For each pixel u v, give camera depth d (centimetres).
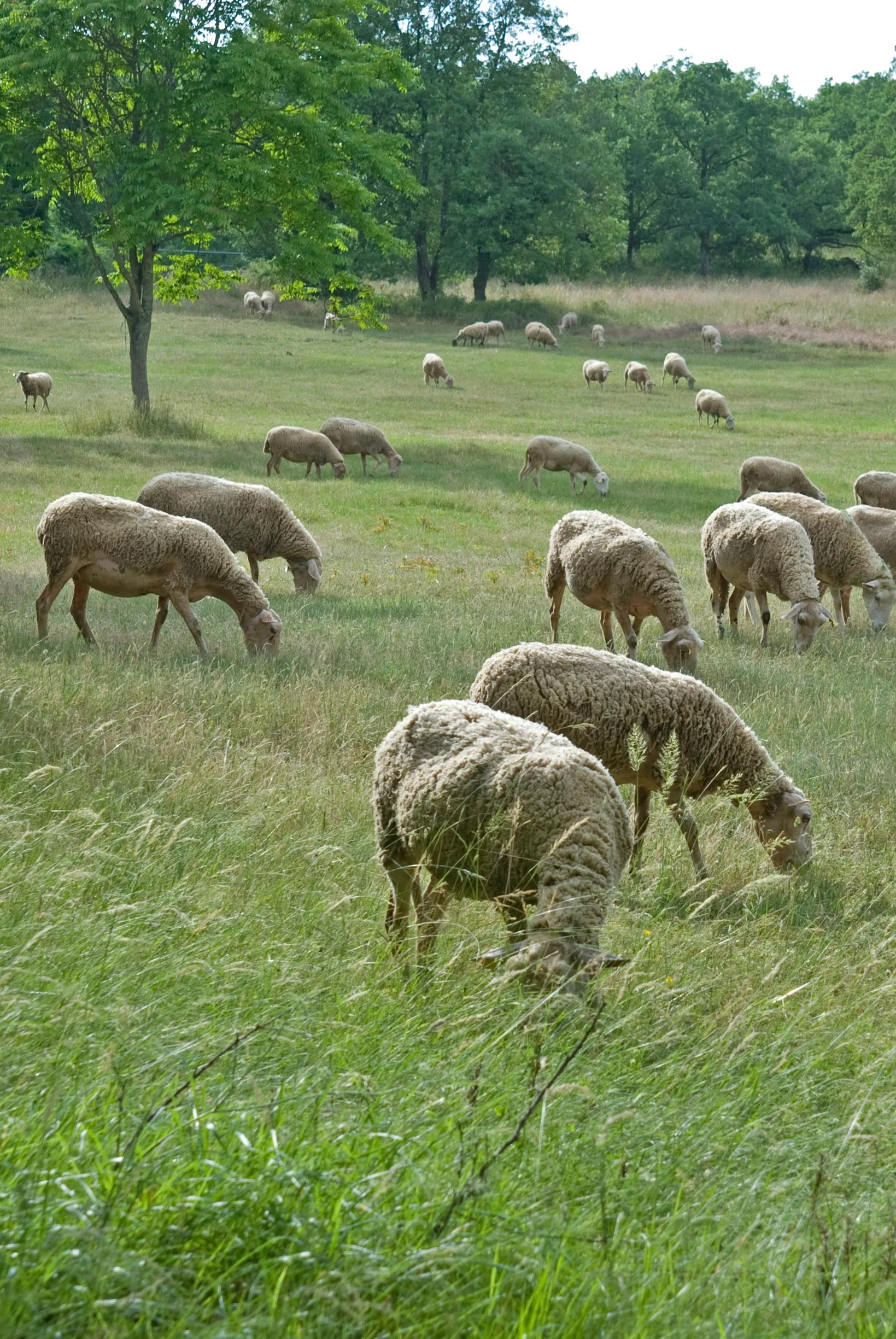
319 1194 336
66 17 3384
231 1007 498
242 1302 297
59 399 4269
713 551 1797
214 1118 372
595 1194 383
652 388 5688
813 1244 385
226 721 1098
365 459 3325
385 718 1160
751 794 857
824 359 6969
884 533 2128
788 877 734
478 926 701
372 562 2261
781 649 1742
